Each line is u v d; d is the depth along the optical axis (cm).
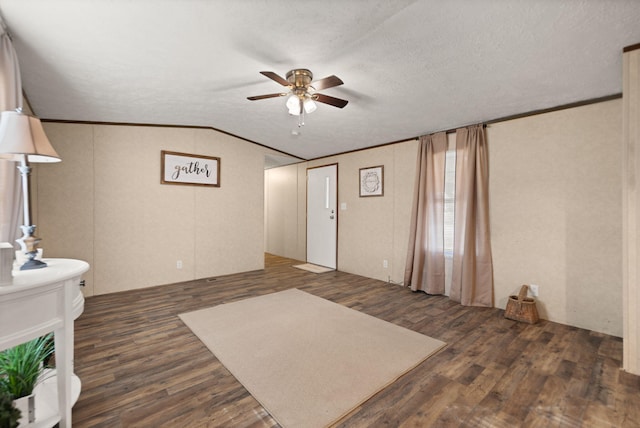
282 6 172
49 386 147
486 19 176
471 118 323
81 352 217
